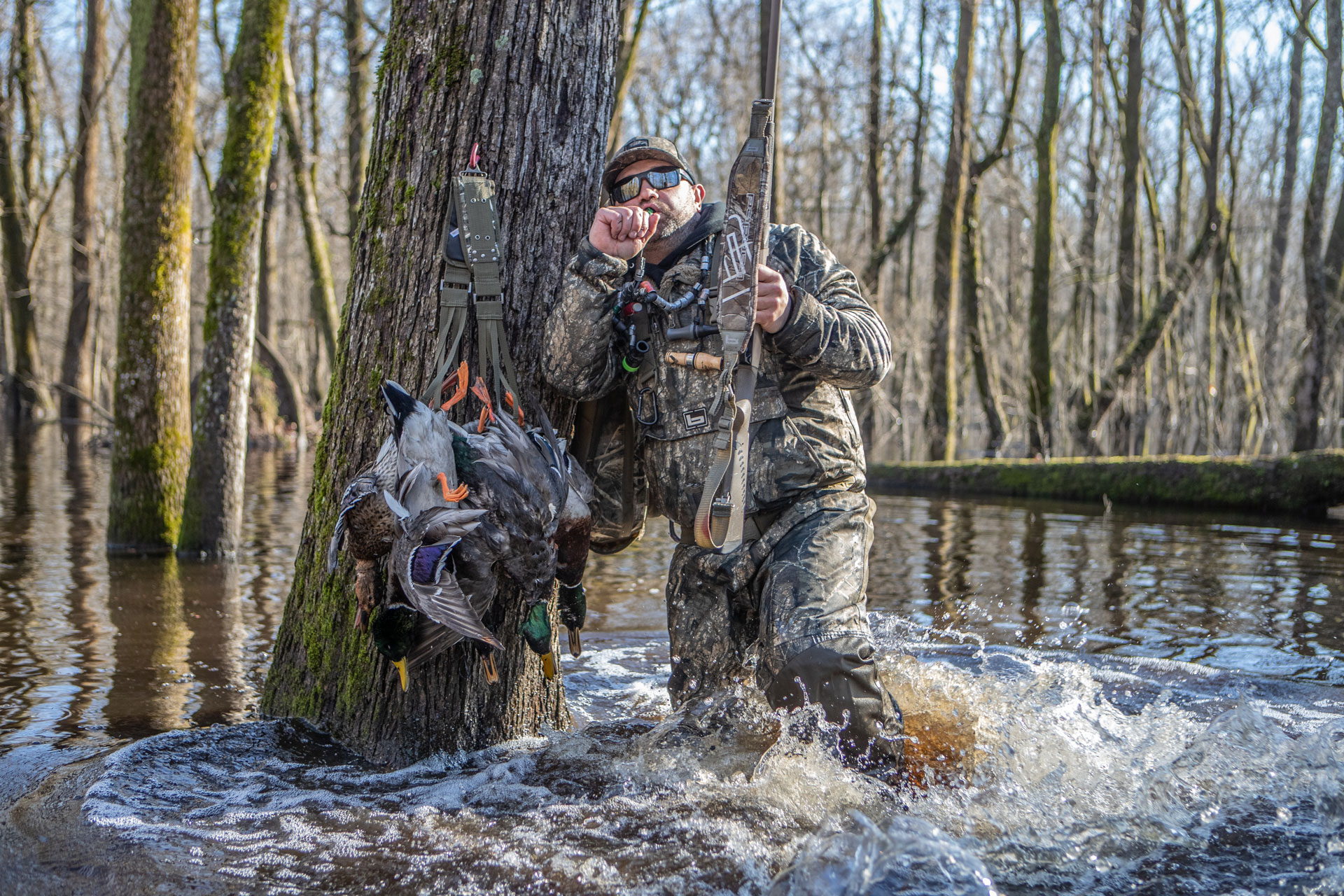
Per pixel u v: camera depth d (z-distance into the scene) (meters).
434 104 2.86
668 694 3.69
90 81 24.06
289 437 21.34
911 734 2.94
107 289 31.06
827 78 22.02
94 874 2.10
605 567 7.35
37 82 27.05
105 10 24.17
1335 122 15.21
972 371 26.36
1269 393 22.41
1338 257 16.84
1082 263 20.42
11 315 25.95
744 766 2.77
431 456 2.40
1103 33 19.48
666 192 2.85
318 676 3.02
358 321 2.96
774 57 2.56
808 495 2.85
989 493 13.62
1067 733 3.04
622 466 3.10
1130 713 3.32
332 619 2.98
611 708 3.55
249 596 5.81
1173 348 22.69
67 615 5.16
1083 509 11.66
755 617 3.05
